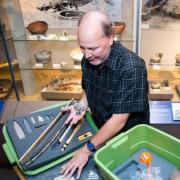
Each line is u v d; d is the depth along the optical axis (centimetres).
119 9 214
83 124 116
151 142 100
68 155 100
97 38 90
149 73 229
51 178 92
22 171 94
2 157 189
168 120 201
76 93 224
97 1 215
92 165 96
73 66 229
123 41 200
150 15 210
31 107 228
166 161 96
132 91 102
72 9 222
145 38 221
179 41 220
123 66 101
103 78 110
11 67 221
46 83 245
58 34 228
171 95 210
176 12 206
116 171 93
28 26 220
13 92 241
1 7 211
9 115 223
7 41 214
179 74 227
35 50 241
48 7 223
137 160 97
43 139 106
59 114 121
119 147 93
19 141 105
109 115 120
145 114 124
